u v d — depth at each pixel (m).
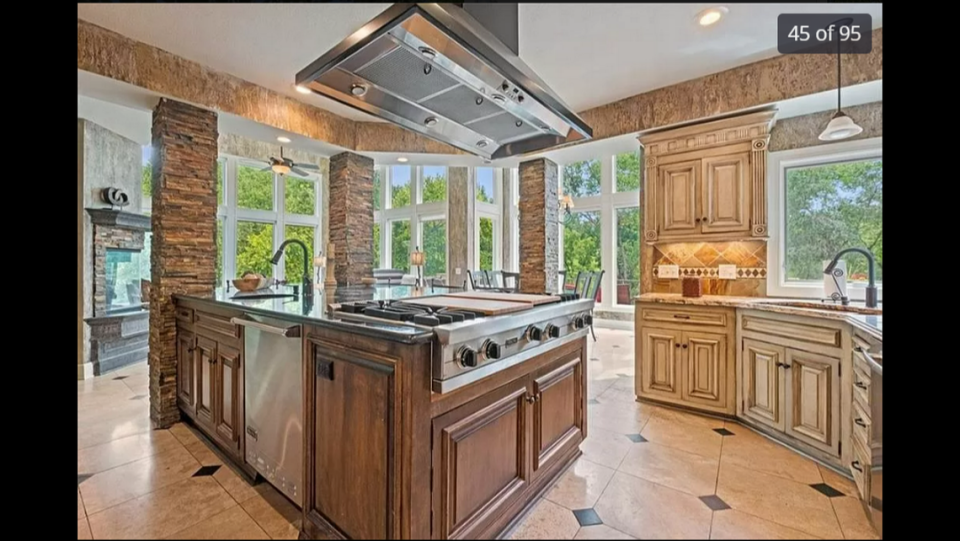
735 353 2.81
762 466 2.20
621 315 6.51
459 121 2.18
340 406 1.56
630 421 2.83
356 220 4.43
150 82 2.82
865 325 1.91
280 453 1.85
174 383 2.88
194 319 2.67
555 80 3.18
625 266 6.54
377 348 1.43
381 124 4.31
